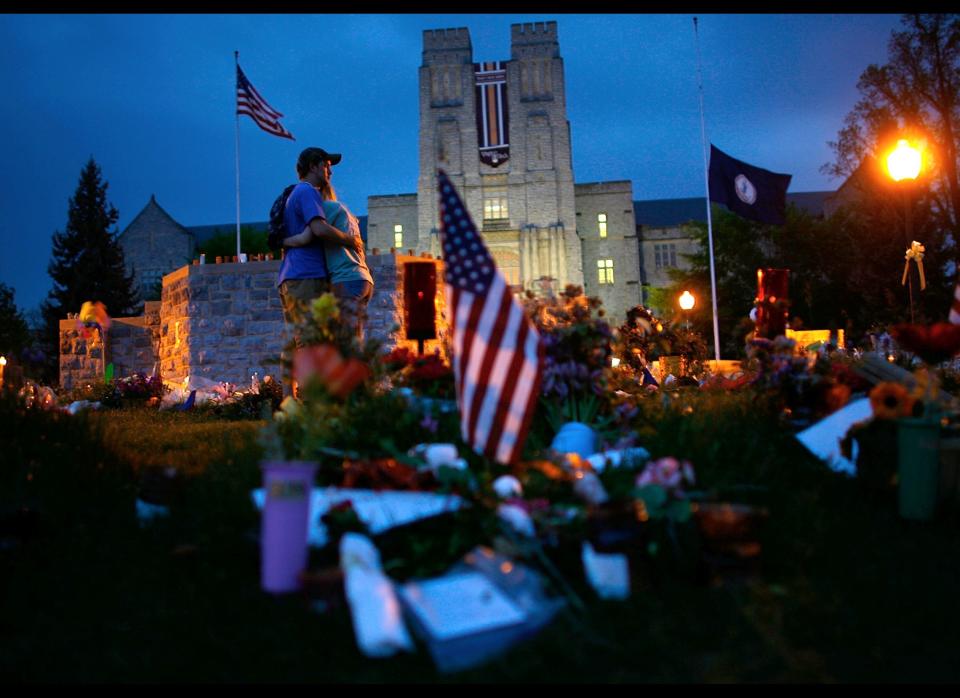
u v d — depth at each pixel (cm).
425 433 425
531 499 339
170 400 1218
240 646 251
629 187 6738
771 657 243
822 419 518
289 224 711
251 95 1953
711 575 298
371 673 236
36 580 307
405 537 315
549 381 472
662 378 1317
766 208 2095
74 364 2014
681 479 342
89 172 5359
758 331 797
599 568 292
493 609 262
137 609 282
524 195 6419
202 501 372
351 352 497
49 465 435
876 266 3428
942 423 438
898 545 350
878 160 3247
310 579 271
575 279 6316
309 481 293
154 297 7175
